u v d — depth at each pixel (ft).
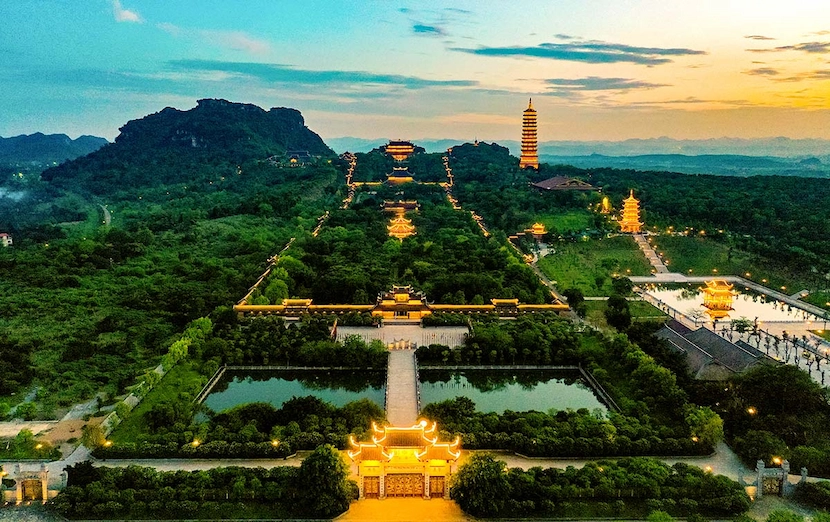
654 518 493.77
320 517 523.29
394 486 556.92
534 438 627.87
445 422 653.30
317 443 619.67
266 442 615.98
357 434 625.82
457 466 581.94
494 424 652.07
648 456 617.21
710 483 540.11
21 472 542.16
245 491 542.98
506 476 542.98
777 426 640.58
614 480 549.13
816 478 575.38
